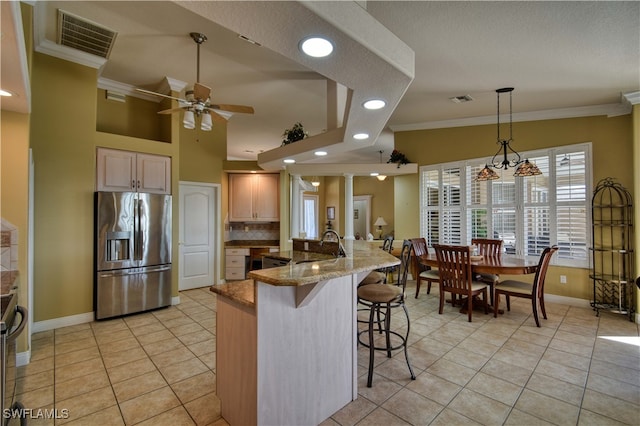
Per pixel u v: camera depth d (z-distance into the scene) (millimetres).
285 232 6250
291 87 4590
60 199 3648
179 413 2113
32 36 2945
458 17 2566
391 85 2117
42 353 2986
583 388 2402
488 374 2607
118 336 3404
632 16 2508
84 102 3818
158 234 4309
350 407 2174
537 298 3986
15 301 2014
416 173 6160
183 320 3926
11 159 2812
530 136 4957
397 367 2725
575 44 2943
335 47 1665
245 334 1815
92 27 3197
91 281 3867
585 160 4477
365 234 10938
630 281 3965
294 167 6258
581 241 4496
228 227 6574
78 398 2277
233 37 3348
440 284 4199
